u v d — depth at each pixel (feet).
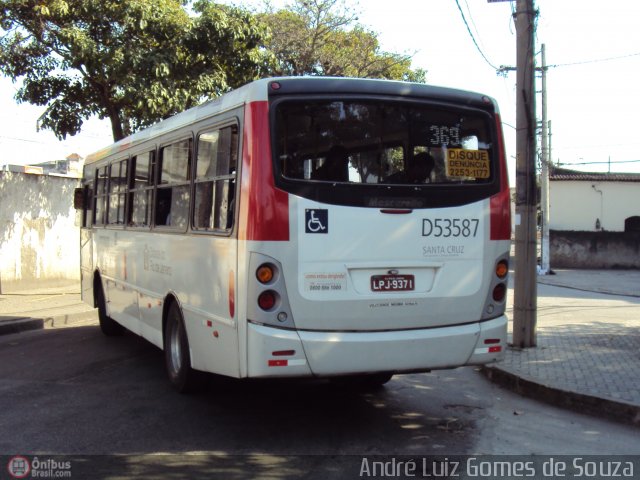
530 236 27.61
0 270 47.80
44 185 51.34
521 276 27.76
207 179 18.54
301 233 15.87
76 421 18.47
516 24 27.58
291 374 15.67
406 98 17.33
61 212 53.21
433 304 17.04
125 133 48.08
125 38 41.06
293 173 16.01
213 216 17.99
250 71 45.85
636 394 19.84
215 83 43.29
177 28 41.65
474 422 18.78
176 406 20.03
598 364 24.38
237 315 16.20
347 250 16.22
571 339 30.04
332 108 16.60
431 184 17.33
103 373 24.64
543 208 85.20
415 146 17.35
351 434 17.49
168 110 41.88
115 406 19.99
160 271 22.61
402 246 16.78
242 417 18.93
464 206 17.58
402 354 16.49
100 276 32.63
